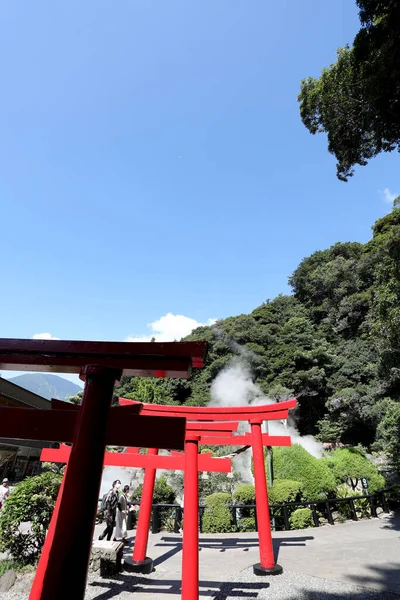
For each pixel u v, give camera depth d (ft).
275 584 16.48
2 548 19.10
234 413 20.45
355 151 29.25
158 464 19.45
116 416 7.82
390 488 38.52
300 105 31.60
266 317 136.56
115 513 24.49
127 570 19.25
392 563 19.16
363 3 19.30
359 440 79.61
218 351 126.11
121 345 7.16
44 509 19.67
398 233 27.91
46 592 5.08
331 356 101.91
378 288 30.68
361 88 23.45
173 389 117.39
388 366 46.80
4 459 57.31
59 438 7.76
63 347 7.29
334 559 20.33
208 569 19.52
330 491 35.55
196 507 14.16
